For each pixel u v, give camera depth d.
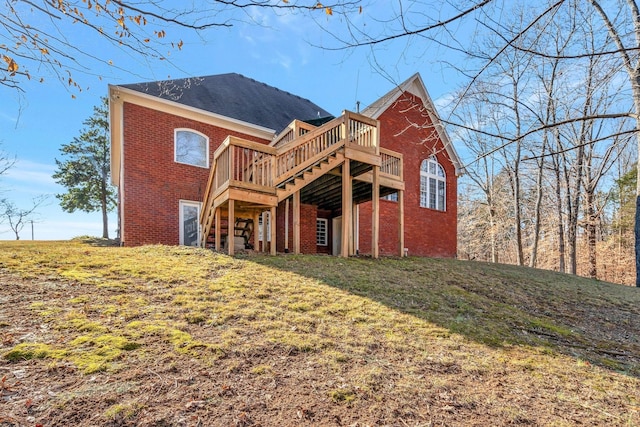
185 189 11.77
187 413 2.58
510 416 2.96
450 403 3.08
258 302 5.09
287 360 3.55
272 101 17.17
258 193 8.09
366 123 9.73
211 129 12.52
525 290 8.79
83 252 7.45
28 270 5.57
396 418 2.78
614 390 3.68
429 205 16.88
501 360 4.15
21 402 2.52
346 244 9.24
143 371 3.05
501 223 23.36
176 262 6.96
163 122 11.55
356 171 10.25
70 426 2.34
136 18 3.58
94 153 26.08
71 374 2.91
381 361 3.75
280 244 13.12
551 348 4.82
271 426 2.55
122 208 10.68
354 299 5.70
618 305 8.82
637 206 11.92
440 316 5.47
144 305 4.57
